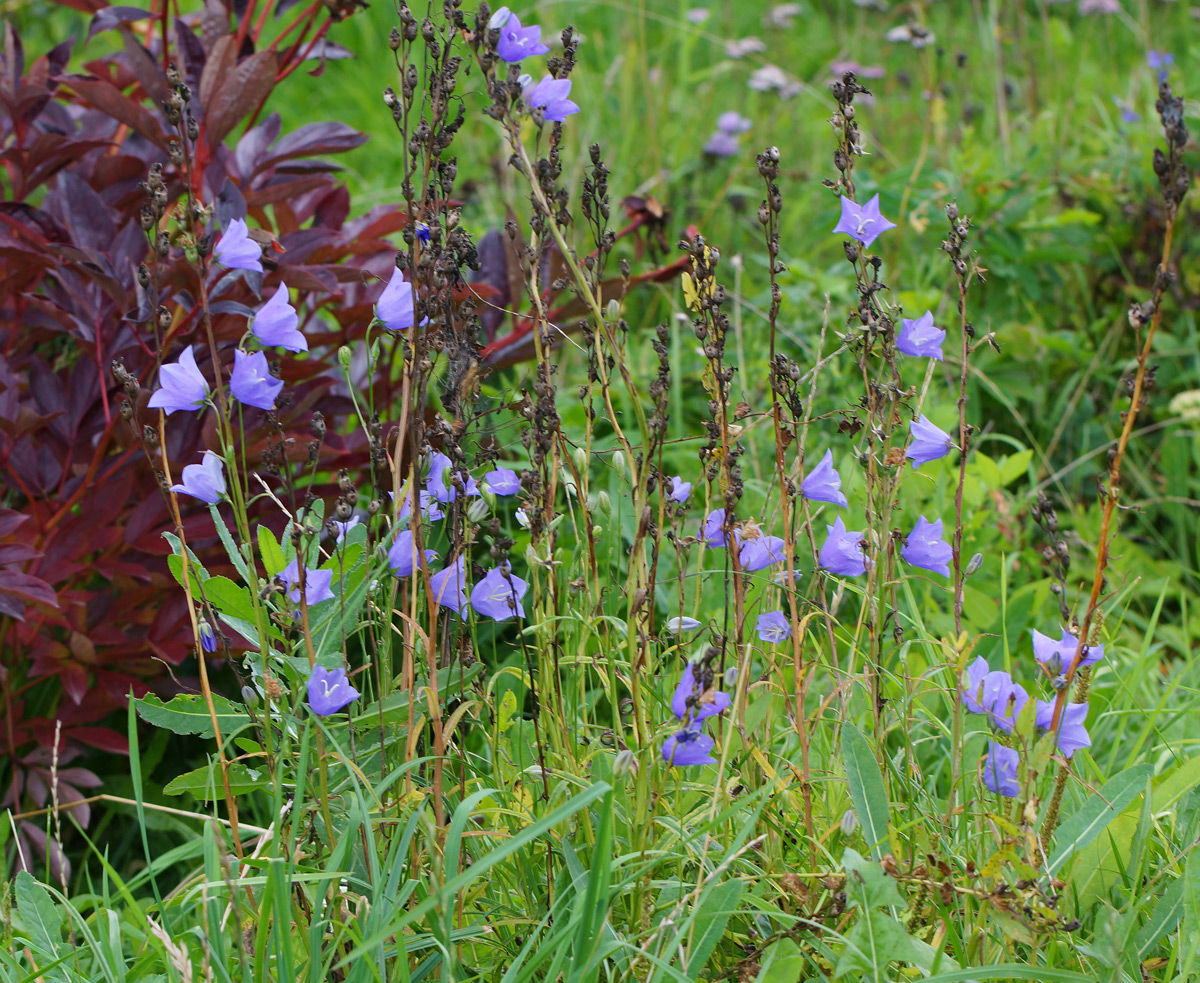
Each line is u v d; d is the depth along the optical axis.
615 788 2.61
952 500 3.22
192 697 2.61
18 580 2.84
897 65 6.80
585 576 2.70
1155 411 3.77
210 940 2.55
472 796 2.53
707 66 6.77
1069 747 2.59
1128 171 4.25
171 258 2.84
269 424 2.60
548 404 2.60
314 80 6.18
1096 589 2.56
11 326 3.03
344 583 2.59
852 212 2.61
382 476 2.83
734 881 2.56
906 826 2.63
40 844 2.94
